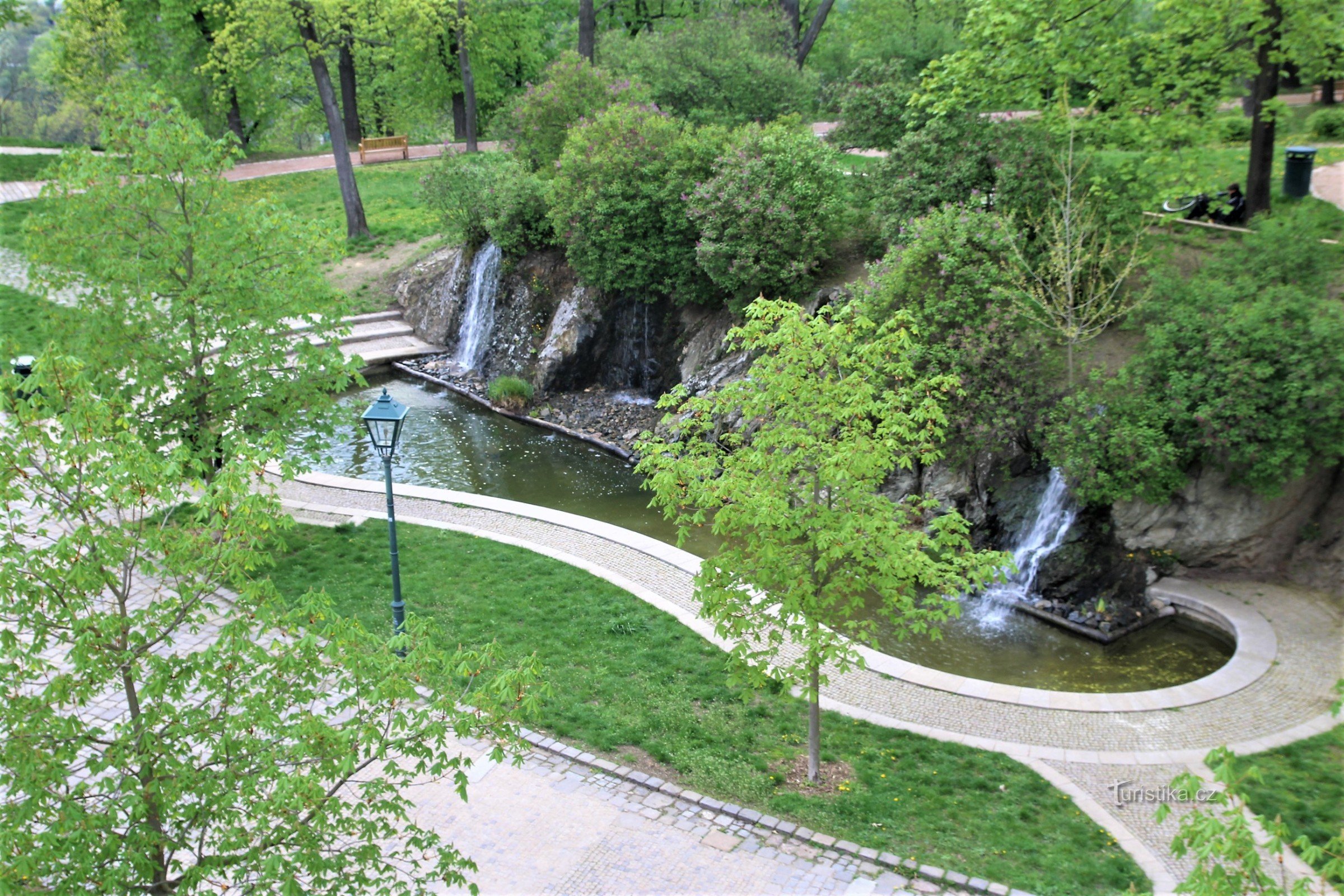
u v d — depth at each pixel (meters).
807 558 11.76
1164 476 16.53
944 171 22.05
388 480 14.30
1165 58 20.36
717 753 12.51
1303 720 13.09
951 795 11.73
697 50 33.25
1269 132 21.08
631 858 10.45
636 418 26.83
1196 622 16.47
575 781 11.80
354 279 35.28
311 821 7.10
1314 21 18.84
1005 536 18.75
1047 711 13.52
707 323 27.06
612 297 28.62
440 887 9.84
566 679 14.17
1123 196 20.23
